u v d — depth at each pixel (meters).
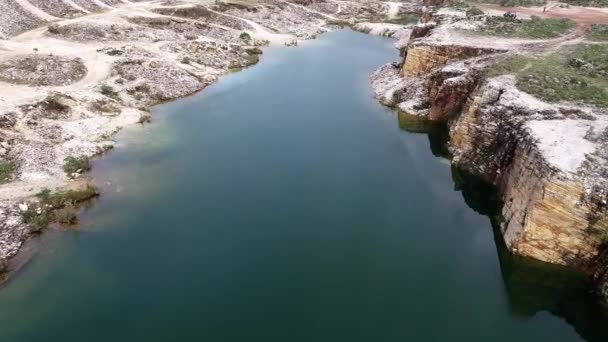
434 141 46.69
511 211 31.47
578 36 57.34
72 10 75.38
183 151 43.38
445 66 51.47
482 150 38.97
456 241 31.56
